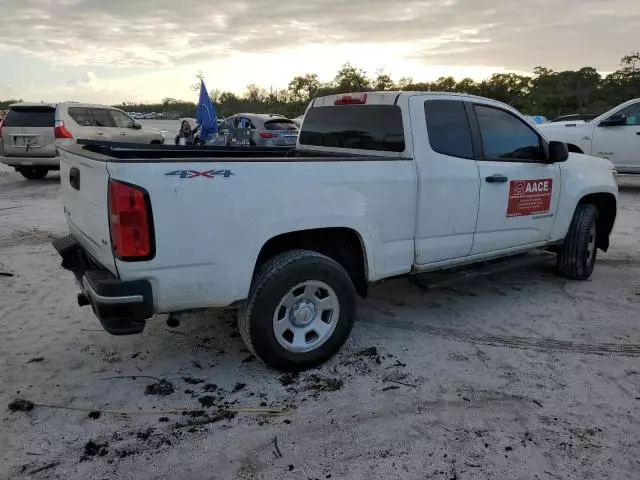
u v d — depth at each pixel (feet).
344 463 8.90
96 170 9.91
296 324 11.59
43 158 39.11
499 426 9.93
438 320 14.90
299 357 11.59
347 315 12.07
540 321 14.89
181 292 10.09
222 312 15.11
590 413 10.36
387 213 12.52
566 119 55.88
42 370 11.77
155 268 9.76
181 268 9.98
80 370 11.82
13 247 21.86
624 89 180.24
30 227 25.35
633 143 34.91
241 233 10.43
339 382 11.46
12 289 16.83
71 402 10.55
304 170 11.10
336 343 12.05
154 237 9.60
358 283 13.02
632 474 8.66
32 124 38.75
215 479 8.52
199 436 9.58
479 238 14.70
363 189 12.00
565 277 18.60
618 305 16.12
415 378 11.65
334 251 12.62
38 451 9.08
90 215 10.61
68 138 38.11
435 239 13.69
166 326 14.17
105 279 9.80
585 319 15.05
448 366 12.21
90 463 8.82
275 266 10.98
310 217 11.22
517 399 10.84
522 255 17.42
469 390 11.18
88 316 14.79
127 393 10.93
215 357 12.51
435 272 14.99
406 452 9.18
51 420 9.94
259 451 9.20
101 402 10.58
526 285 17.93
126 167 9.29
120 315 9.69
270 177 10.65
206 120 53.31
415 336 13.83
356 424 9.97
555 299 16.61
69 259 11.80
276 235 10.88
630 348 13.23
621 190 38.99
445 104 13.88
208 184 9.98
